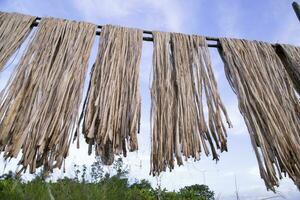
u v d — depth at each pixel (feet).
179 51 7.81
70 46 7.24
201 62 7.73
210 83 7.41
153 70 7.38
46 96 6.34
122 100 6.64
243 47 8.34
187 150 6.31
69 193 16.10
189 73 7.50
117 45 7.54
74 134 6.01
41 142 5.65
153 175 6.07
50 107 6.22
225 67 8.06
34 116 6.00
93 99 6.53
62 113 6.14
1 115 5.89
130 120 6.40
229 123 6.88
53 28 7.47
